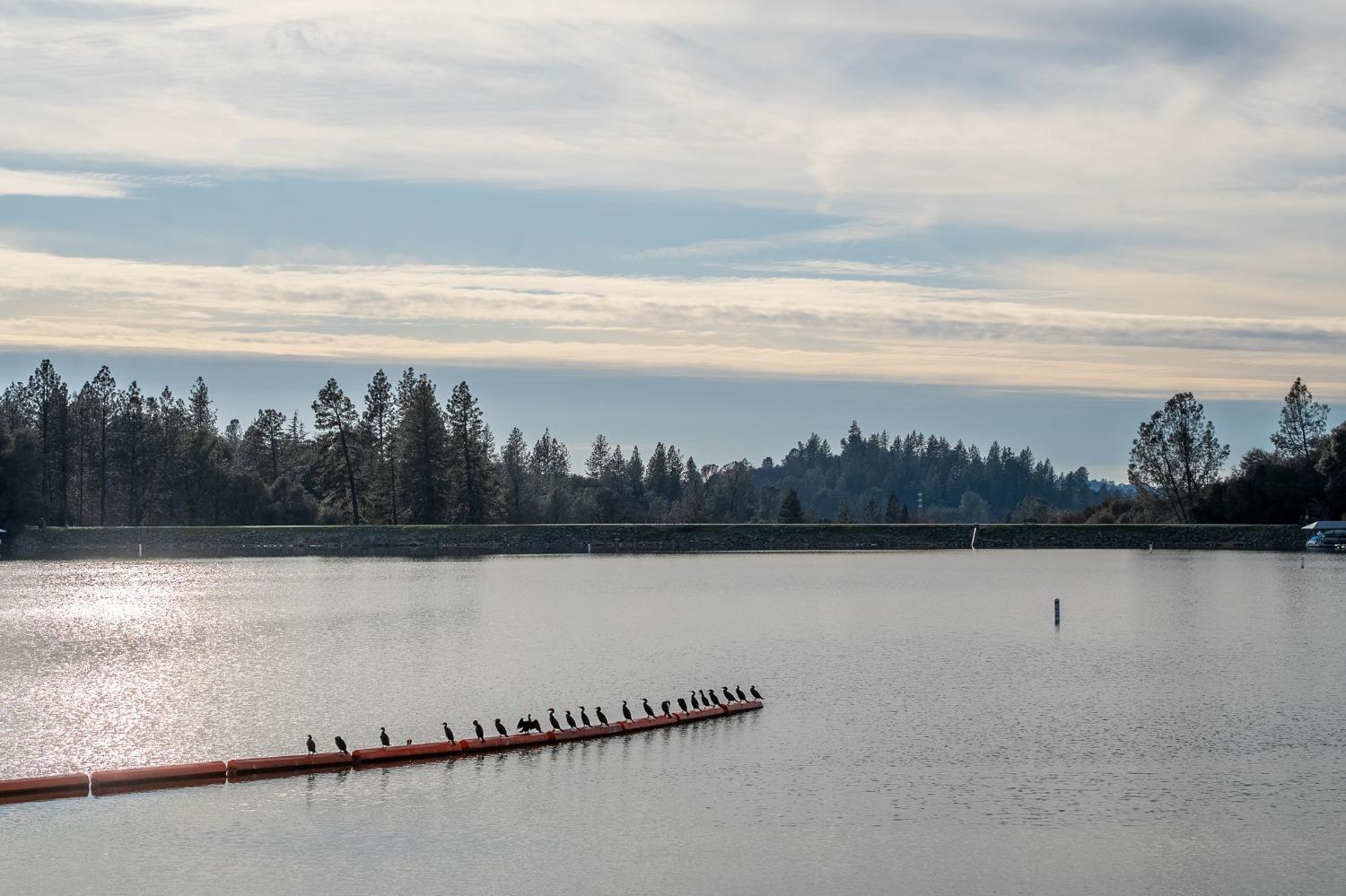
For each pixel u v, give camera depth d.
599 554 175.25
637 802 48.00
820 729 58.62
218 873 41.38
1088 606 107.75
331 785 50.03
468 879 40.94
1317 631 91.75
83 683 67.94
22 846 43.53
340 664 74.69
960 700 64.81
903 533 193.25
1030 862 42.19
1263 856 42.62
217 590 119.44
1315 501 193.88
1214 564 156.38
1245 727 58.84
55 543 174.50
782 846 43.62
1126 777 51.03
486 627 91.81
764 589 122.25
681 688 68.19
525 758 53.88
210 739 56.09
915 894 39.75
